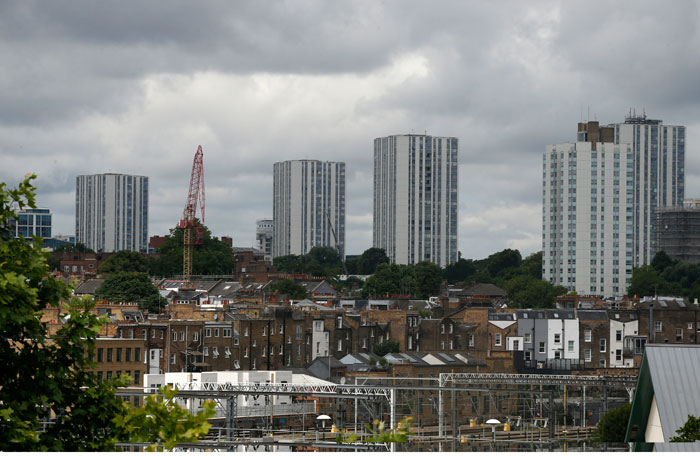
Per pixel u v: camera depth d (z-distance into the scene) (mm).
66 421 50406
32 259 50469
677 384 79938
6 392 48938
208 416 43844
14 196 51906
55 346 51094
